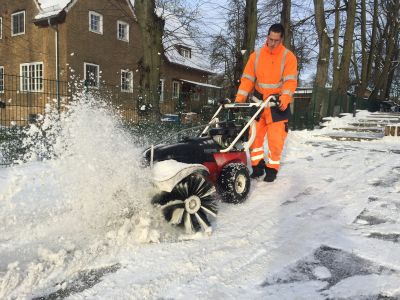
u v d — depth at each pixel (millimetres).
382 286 2516
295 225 3699
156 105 9820
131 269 2758
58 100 7535
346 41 20281
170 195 3357
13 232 3475
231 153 4523
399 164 6957
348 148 9180
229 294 2438
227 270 2754
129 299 2381
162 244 3195
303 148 9102
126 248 3098
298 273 2715
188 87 30359
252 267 2801
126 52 25016
